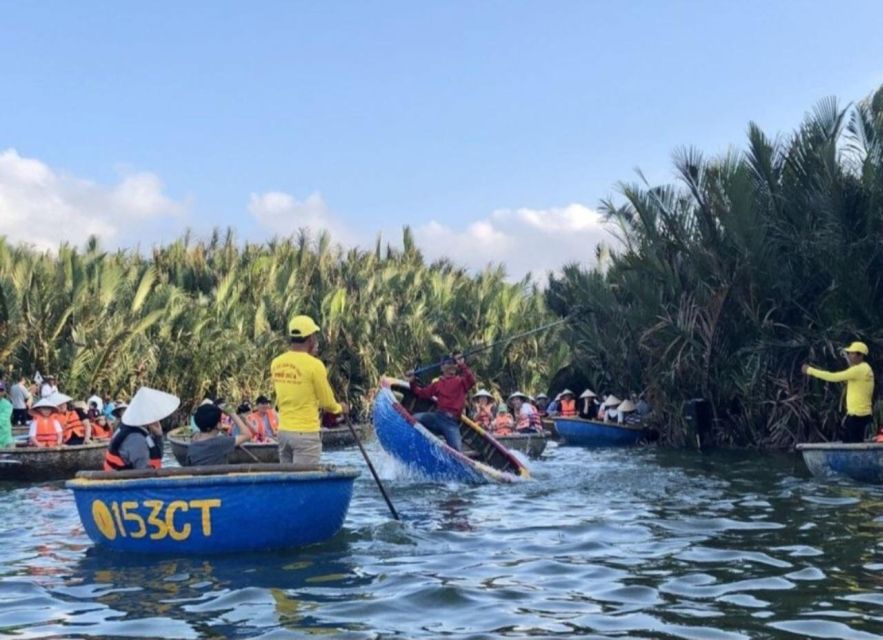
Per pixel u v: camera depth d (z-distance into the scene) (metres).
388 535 8.13
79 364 25.31
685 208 19.03
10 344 24.55
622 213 20.20
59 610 5.70
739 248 17.28
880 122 15.98
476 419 19.81
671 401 19.56
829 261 15.97
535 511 9.64
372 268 37.78
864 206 15.77
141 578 6.52
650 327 19.66
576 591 6.02
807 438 17.39
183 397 28.62
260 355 30.36
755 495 10.73
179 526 7.23
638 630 5.10
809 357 16.88
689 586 6.13
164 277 33.84
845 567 6.64
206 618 5.45
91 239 30.50
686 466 14.70
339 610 5.57
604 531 8.32
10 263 26.56
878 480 11.71
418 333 32.03
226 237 37.81
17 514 10.07
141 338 27.62
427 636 5.02
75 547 7.85
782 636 4.96
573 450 19.22
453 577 6.45
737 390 18.25
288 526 7.44
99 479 7.48
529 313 32.72
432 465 12.41
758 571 6.56
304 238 38.72
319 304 33.50
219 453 8.12
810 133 16.91
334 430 20.41
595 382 24.73
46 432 14.47
